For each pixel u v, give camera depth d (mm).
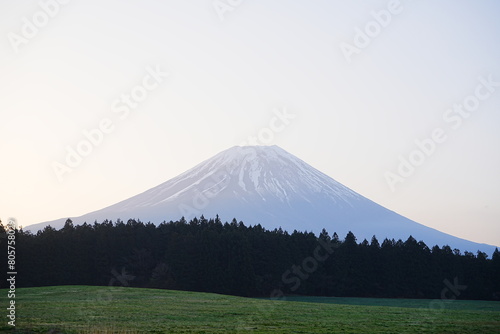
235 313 47719
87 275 92562
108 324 39750
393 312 52156
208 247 89375
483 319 46906
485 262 94750
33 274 88562
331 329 39500
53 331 36188
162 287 89625
